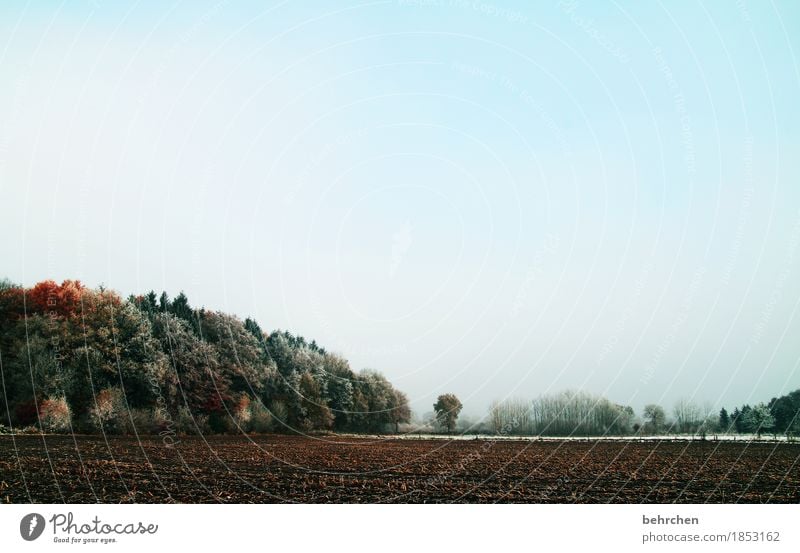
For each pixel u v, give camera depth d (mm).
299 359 68625
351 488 26594
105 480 26828
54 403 47594
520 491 26172
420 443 49781
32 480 26484
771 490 26922
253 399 61844
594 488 26938
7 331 52344
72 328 54250
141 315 59375
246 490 25688
